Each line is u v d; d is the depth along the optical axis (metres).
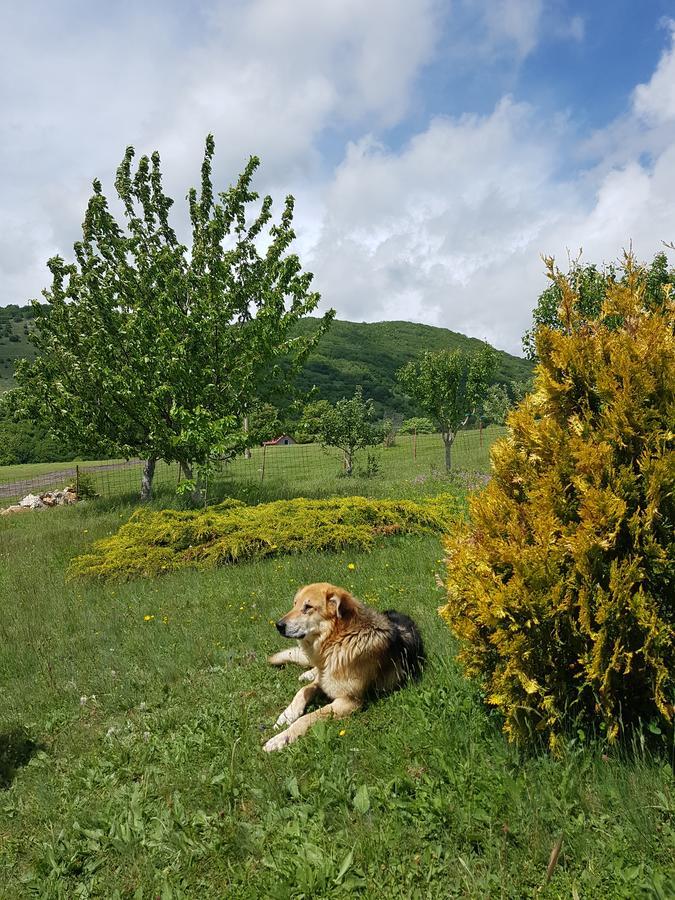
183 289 8.10
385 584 4.17
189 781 2.27
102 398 8.27
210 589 4.40
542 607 2.05
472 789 2.03
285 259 7.90
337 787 2.13
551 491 2.15
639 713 2.13
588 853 1.80
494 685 2.17
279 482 11.09
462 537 2.37
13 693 3.04
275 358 8.10
